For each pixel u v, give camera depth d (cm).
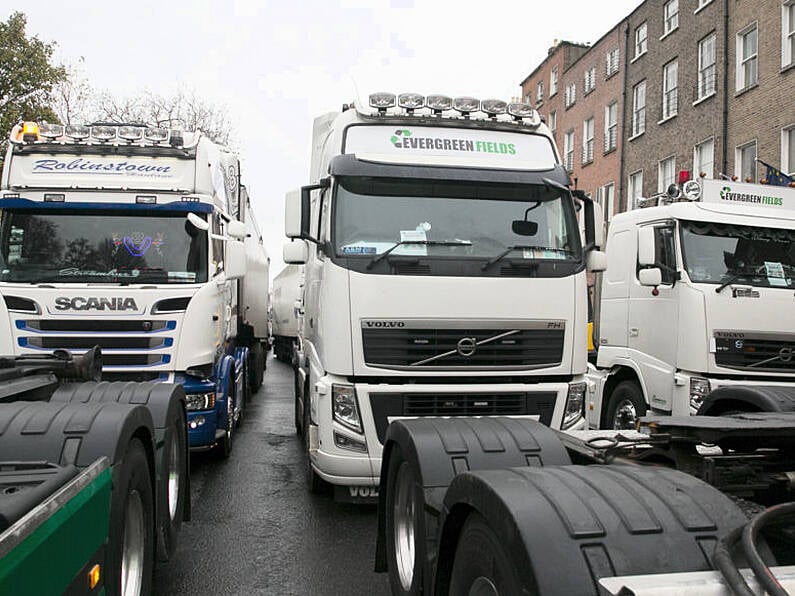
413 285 579
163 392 472
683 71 2403
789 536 272
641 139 2697
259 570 506
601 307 942
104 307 718
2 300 710
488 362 589
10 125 1938
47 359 510
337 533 593
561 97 3594
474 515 274
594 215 646
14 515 219
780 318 784
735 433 345
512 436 379
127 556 372
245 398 1271
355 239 591
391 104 645
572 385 607
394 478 414
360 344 573
